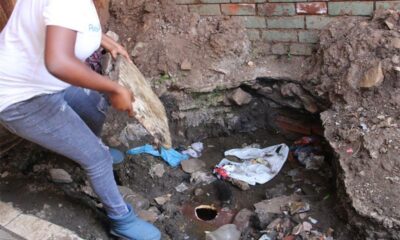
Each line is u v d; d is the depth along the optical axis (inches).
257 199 110.3
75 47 63.7
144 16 133.9
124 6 138.0
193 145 128.8
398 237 83.3
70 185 107.3
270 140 128.4
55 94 71.7
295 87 119.1
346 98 106.7
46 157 113.6
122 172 117.3
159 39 129.3
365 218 86.4
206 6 127.3
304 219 98.0
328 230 94.7
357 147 97.0
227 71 123.3
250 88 124.9
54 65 58.3
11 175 106.6
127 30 136.6
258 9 120.5
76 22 60.3
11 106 69.5
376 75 102.3
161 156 121.0
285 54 123.5
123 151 121.3
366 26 109.0
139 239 90.5
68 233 89.7
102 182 81.2
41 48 65.4
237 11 124.0
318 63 115.6
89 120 95.7
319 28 116.1
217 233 98.0
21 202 97.9
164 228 104.0
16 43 66.6
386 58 103.6
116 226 89.5
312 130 123.0
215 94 125.3
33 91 69.0
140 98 80.6
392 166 90.7
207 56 125.1
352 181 92.3
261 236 97.4
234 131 131.4
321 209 99.7
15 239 89.0
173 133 129.6
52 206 96.7
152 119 80.8
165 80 125.2
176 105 126.8
